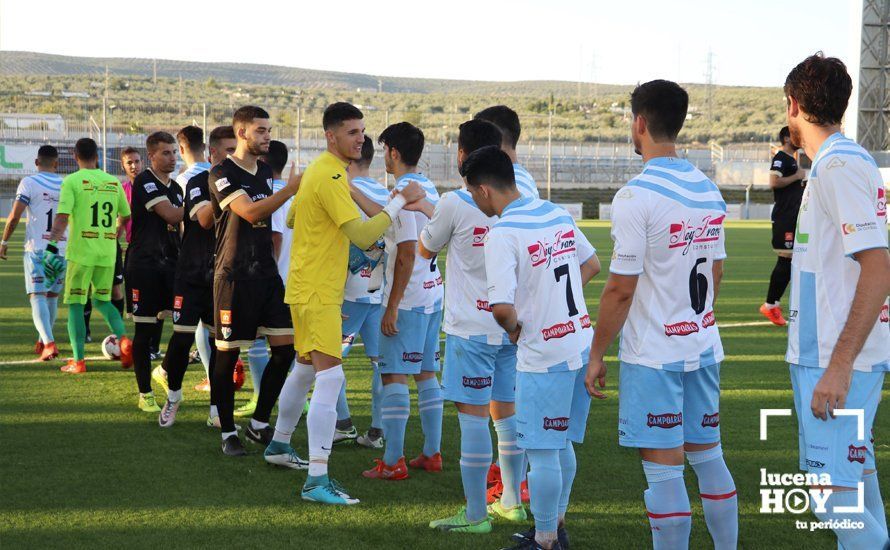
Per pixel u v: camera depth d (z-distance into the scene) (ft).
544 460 10.69
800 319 9.13
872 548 8.79
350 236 12.75
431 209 13.23
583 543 11.46
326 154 13.20
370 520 12.27
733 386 20.90
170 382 17.22
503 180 10.95
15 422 17.46
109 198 22.49
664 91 9.67
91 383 21.17
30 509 12.48
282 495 13.30
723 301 37.73
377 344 16.15
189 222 17.17
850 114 109.09
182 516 12.30
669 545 9.73
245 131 15.21
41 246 23.91
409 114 282.97
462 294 12.21
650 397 9.60
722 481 10.09
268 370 15.93
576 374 10.82
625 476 14.15
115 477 14.05
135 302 18.48
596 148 197.47
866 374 8.87
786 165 28.89
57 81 407.03
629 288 9.41
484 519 11.95
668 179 9.48
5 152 134.10
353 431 16.80
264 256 15.53
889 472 14.16
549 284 10.59
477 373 12.04
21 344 26.66
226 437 15.49
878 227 8.41
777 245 29.63
